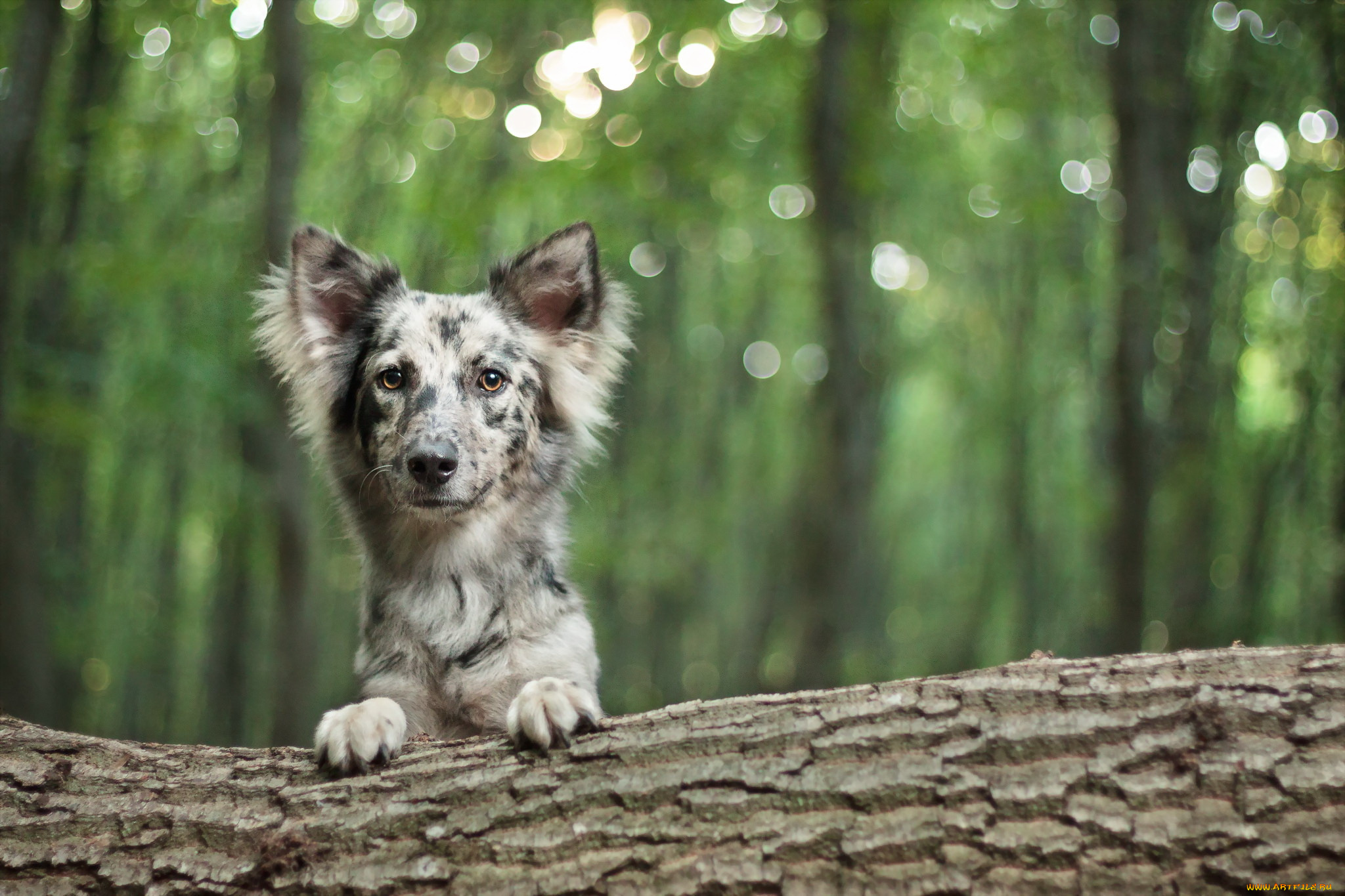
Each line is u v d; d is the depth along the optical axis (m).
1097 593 17.97
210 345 12.32
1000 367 22.94
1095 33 15.17
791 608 19.83
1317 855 2.78
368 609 5.09
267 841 3.22
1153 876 2.84
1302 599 12.79
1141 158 13.20
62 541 15.52
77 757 3.51
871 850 2.97
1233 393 13.75
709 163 15.18
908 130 17.42
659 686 23.64
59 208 12.94
